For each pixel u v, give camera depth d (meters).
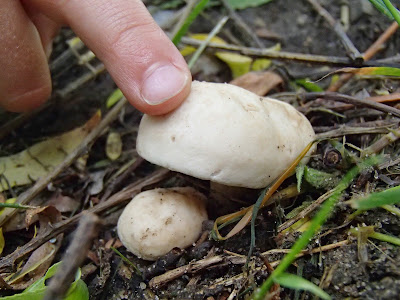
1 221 0.09
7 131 0.12
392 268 0.07
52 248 0.09
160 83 0.08
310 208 0.08
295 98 0.11
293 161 0.08
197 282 0.08
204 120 0.07
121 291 0.08
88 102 0.13
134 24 0.08
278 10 0.16
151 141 0.08
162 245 0.08
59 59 0.13
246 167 0.08
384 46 0.13
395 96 0.10
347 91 0.11
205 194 0.10
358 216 0.08
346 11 0.15
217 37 0.15
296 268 0.08
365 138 0.09
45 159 0.11
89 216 0.06
